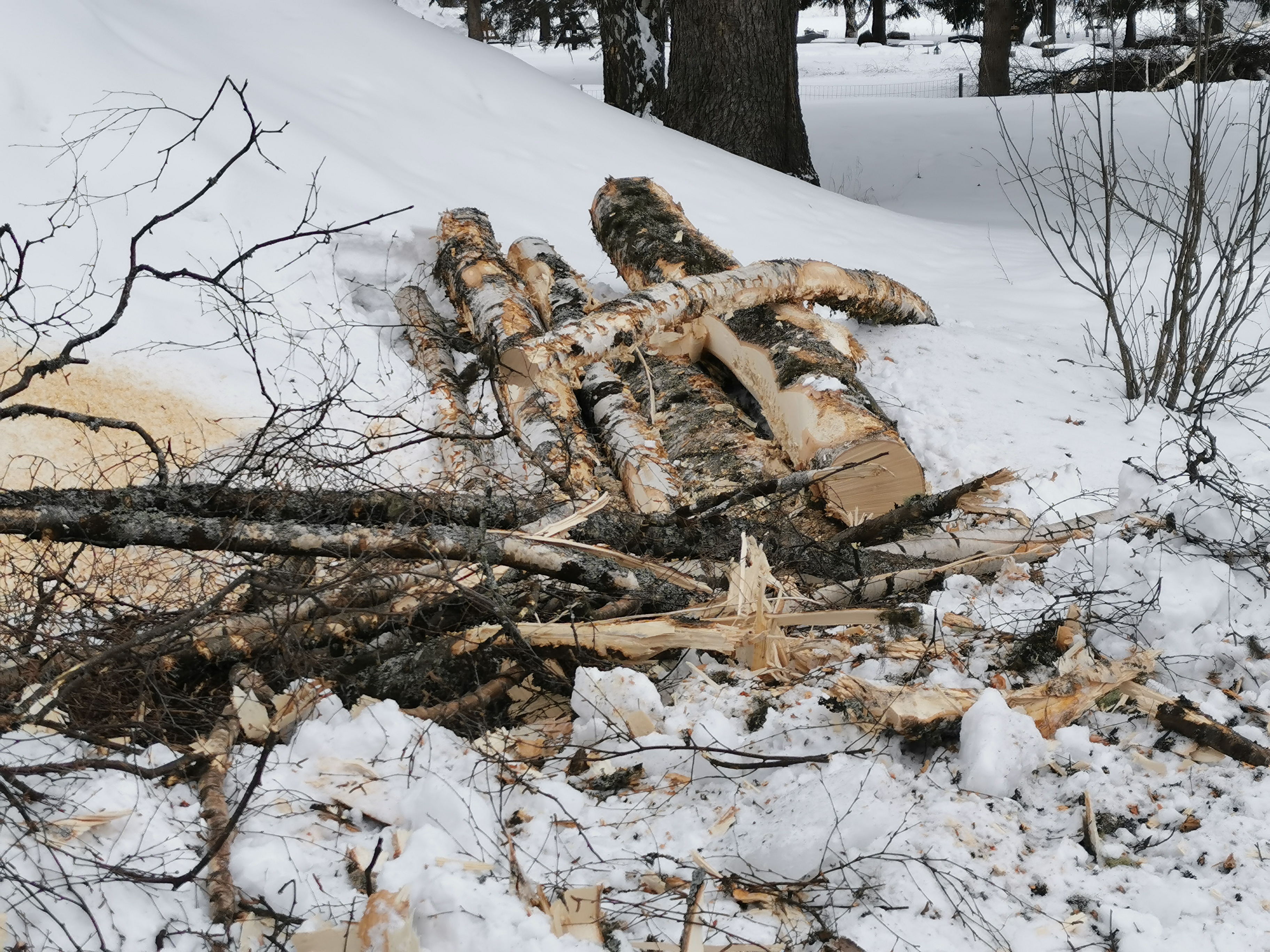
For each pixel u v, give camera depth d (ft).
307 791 8.48
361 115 28.32
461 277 20.27
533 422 16.17
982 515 14.90
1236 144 47.73
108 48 22.75
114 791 7.81
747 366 18.49
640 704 9.84
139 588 11.12
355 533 10.39
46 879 6.82
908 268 29.55
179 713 9.31
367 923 6.72
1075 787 8.82
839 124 60.49
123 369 16.35
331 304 19.93
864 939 7.04
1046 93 66.33
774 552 12.59
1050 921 7.30
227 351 17.49
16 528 9.61
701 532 12.59
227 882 7.18
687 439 17.01
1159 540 11.62
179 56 25.48
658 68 46.14
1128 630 10.70
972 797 8.63
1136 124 52.39
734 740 9.53
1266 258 29.78
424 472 16.17
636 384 19.07
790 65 42.68
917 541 13.42
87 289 17.28
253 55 28.91
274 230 20.57
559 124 32.81
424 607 10.52
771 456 16.38
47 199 18.56
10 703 8.37
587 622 10.96
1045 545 12.96
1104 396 19.88
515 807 8.62
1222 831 8.12
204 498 10.49
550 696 10.64
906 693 9.57
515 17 90.58
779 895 7.57
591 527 12.04
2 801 7.36
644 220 22.93
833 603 12.13
